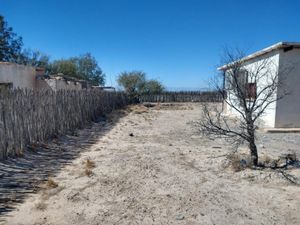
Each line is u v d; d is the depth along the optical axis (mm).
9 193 4164
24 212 3572
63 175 5039
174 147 7559
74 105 10211
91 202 3881
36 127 7129
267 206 3732
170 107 25797
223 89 6402
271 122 10539
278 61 10070
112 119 14461
